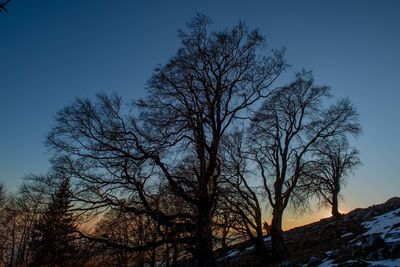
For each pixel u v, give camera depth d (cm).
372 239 1864
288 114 2752
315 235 3247
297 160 2717
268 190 2842
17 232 3669
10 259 3750
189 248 2100
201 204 2139
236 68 2303
